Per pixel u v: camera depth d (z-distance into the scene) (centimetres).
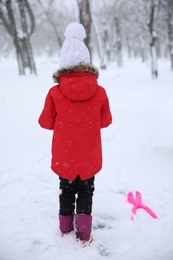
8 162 463
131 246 267
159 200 344
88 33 1530
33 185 383
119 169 434
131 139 578
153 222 302
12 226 295
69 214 273
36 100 1035
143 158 477
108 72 2673
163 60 4750
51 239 275
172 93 1168
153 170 428
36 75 2138
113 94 1207
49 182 392
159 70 2867
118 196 356
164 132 599
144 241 273
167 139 559
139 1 2284
